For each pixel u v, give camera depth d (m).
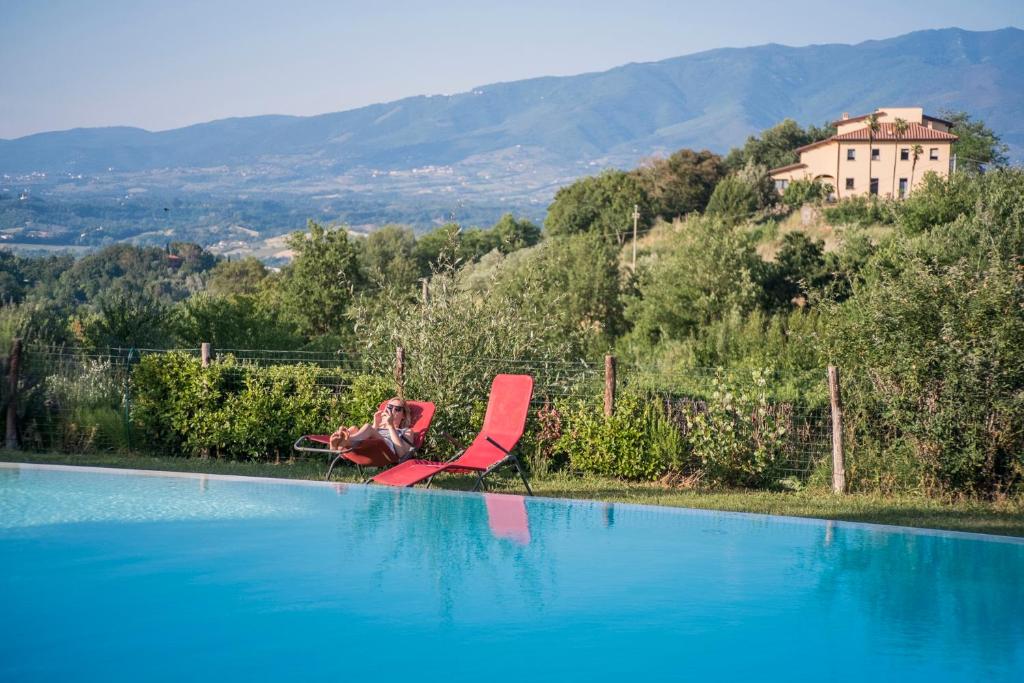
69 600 4.91
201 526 6.38
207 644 4.34
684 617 4.70
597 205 76.25
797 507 8.21
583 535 6.23
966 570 5.50
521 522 6.54
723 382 10.10
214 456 10.49
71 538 6.05
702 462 9.47
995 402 8.49
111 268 73.81
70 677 3.94
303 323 29.70
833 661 4.10
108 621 4.62
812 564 5.59
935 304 8.87
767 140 96.31
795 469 9.49
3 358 10.60
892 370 8.94
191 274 76.56
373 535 6.20
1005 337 8.50
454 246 11.29
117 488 7.38
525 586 5.18
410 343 10.36
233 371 10.61
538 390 10.18
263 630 4.52
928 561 5.68
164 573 5.39
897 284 9.24
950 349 8.59
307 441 10.28
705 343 21.14
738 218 65.56
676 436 9.44
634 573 5.42
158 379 10.45
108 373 11.30
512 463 9.23
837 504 8.42
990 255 9.95
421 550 5.88
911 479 8.88
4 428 10.55
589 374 10.64
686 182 76.88
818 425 9.66
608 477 9.66
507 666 4.09
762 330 21.03
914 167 74.56
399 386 10.15
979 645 4.30
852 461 9.21
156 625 4.58
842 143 75.56
